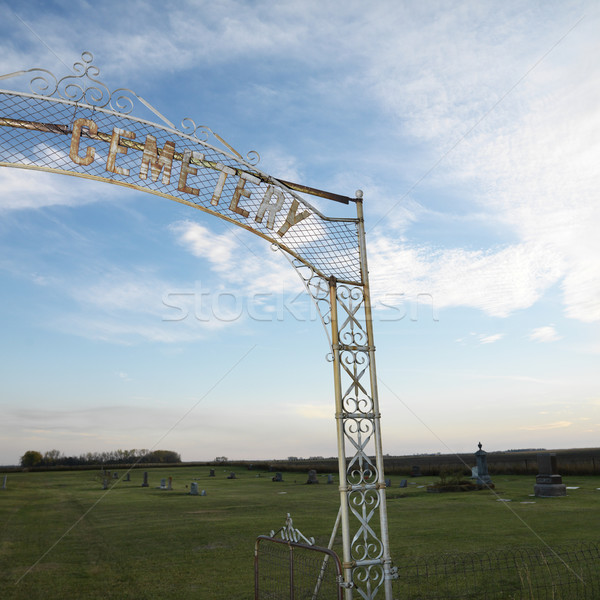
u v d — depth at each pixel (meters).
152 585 7.81
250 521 14.29
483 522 12.53
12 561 9.71
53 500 22.02
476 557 8.68
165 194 5.78
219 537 11.78
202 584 7.79
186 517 15.55
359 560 5.59
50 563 9.51
